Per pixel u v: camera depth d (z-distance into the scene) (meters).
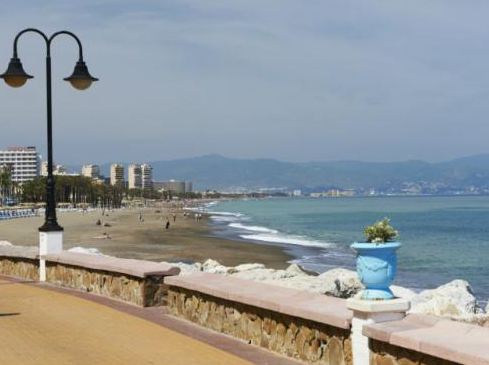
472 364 5.00
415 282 33.84
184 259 43.56
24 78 13.80
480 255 50.59
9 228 86.31
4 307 10.95
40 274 14.64
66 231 84.19
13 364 7.14
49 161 14.77
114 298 11.82
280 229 91.25
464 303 15.12
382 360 6.05
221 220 126.25
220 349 7.88
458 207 185.38
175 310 10.02
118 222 115.06
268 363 7.21
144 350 7.81
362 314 6.25
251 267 23.36
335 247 56.75
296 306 7.22
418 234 76.69
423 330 5.87
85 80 14.27
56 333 8.79
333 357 6.78
